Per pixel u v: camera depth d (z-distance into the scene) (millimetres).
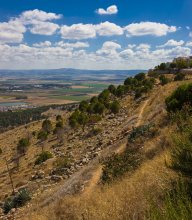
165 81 76375
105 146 40156
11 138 123188
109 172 20969
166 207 5910
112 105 74125
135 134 28312
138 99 72562
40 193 31516
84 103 99688
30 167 62531
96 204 14188
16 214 27141
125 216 9953
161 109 37938
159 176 11344
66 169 37438
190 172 8047
